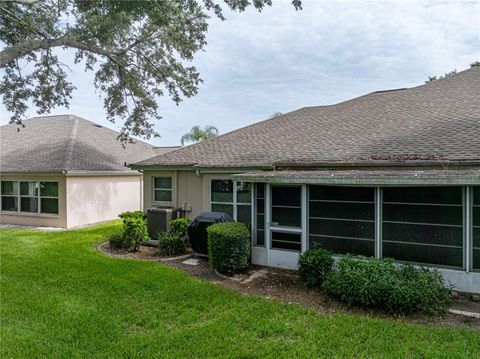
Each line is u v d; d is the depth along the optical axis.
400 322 5.32
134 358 4.38
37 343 4.75
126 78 16.55
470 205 6.62
